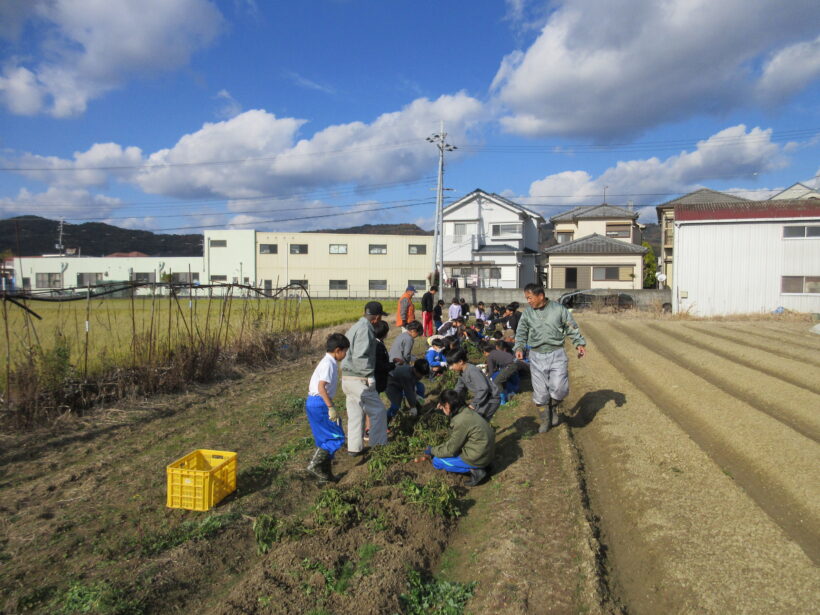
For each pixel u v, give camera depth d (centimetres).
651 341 1520
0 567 366
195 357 932
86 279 4794
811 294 2180
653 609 326
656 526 415
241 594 334
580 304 2888
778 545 375
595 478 527
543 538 407
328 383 525
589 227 4453
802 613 304
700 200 4191
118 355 901
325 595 335
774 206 2291
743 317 2145
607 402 781
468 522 454
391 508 450
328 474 535
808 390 831
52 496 479
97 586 342
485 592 346
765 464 521
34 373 688
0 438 610
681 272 2350
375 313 620
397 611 325
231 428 695
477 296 3562
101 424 685
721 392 826
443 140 3188
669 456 551
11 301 692
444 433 652
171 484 459
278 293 1301
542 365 648
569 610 323
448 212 4119
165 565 370
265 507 469
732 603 318
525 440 644
